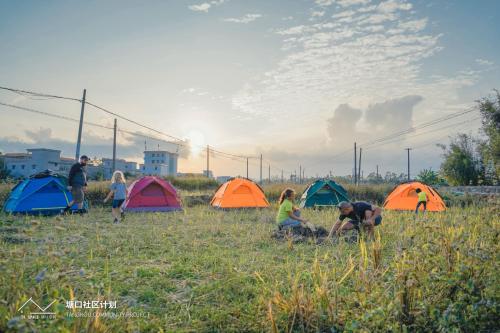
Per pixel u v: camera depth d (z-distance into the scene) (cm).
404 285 357
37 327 277
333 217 1213
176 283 505
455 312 339
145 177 1520
